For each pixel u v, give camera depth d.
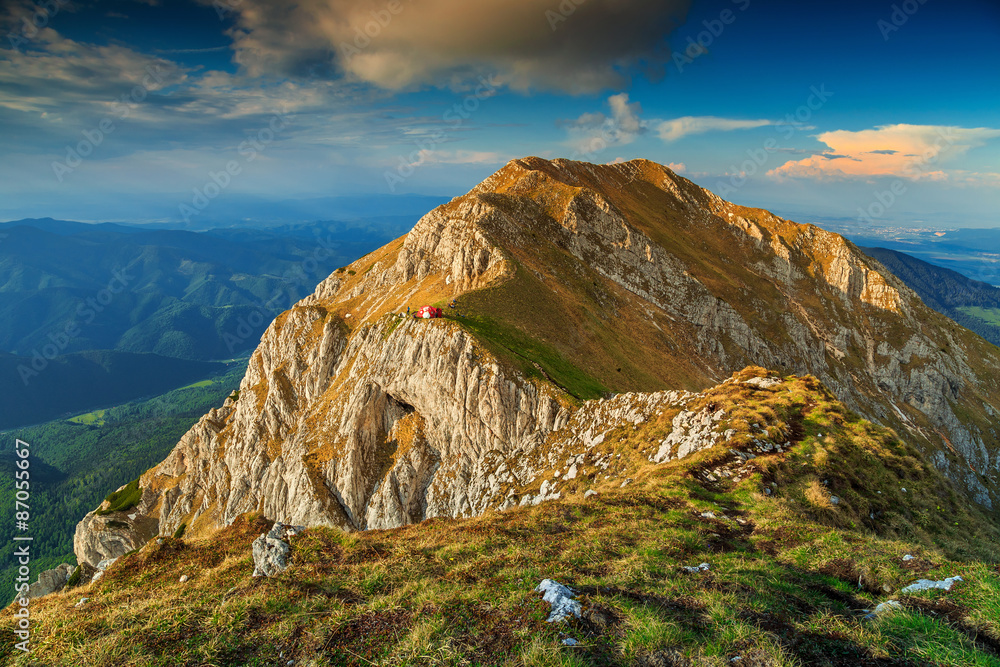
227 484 111.75
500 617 12.46
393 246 151.62
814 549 17.72
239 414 119.12
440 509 69.06
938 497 29.70
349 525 75.06
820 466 29.36
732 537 20.36
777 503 24.86
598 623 11.84
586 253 131.25
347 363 97.56
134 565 21.03
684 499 25.59
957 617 11.48
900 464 31.47
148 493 127.44
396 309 107.56
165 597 17.14
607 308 116.62
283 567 18.77
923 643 10.45
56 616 16.03
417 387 77.88
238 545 22.56
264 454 105.50
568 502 25.84
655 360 106.06
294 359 114.31
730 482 28.05
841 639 10.84
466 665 10.71
